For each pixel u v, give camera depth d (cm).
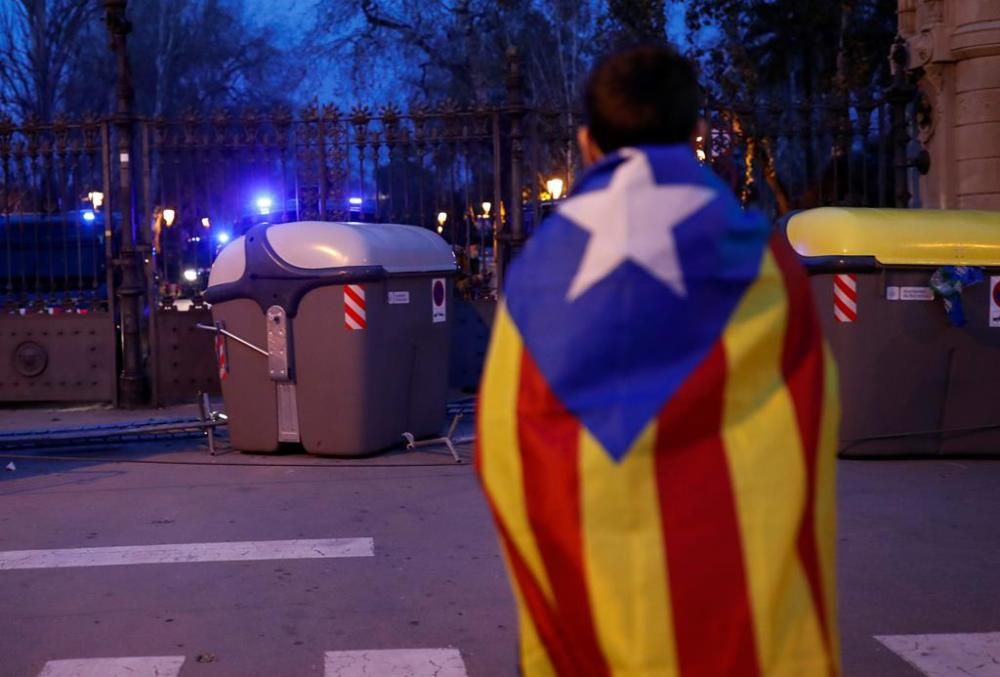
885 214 838
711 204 205
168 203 1162
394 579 572
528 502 202
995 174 1210
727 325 201
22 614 523
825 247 826
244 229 1223
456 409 1040
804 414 203
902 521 678
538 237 213
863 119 1196
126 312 1143
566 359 201
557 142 1170
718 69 2461
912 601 535
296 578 576
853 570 584
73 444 917
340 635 495
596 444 197
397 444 903
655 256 201
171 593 554
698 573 193
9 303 1175
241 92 3616
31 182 1216
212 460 872
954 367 830
